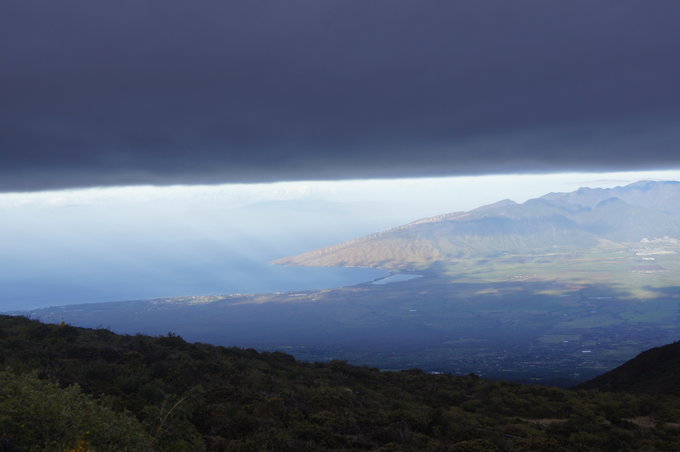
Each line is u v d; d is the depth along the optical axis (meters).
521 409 27.23
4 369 17.64
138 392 18.08
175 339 27.52
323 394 22.64
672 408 27.94
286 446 15.34
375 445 17.03
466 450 17.03
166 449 12.80
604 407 27.61
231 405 18.22
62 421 10.73
